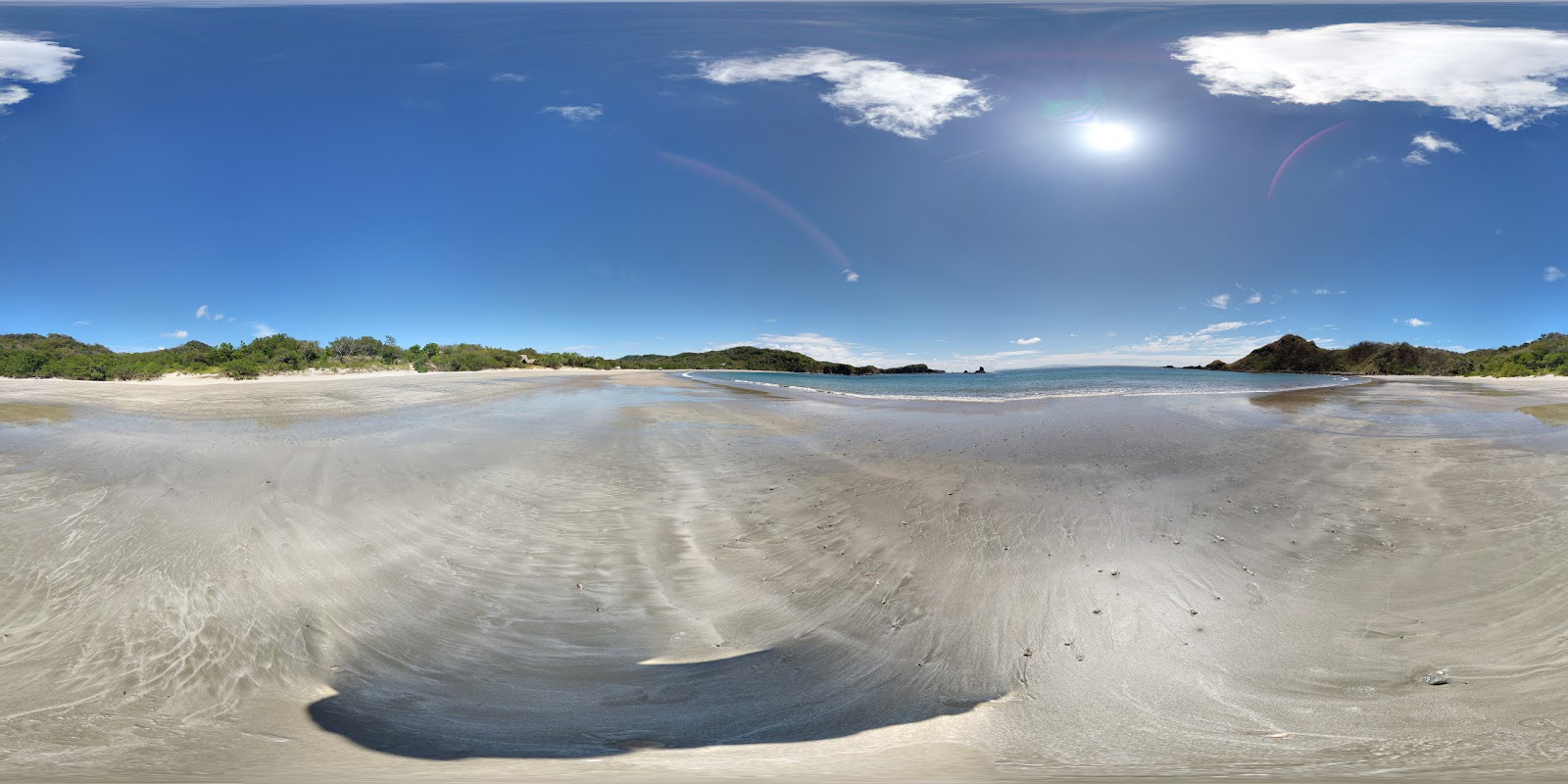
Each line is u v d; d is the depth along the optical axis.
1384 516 7.75
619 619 5.57
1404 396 22.75
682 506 8.88
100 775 2.79
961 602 5.76
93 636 4.75
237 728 3.56
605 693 4.22
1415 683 4.09
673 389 28.98
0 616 5.00
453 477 9.78
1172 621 5.25
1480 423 14.66
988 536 7.40
